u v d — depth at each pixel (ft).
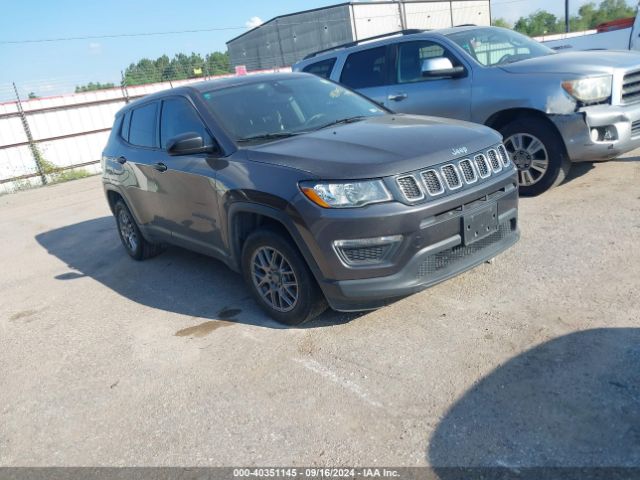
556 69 18.57
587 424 8.36
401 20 123.95
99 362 13.09
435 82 21.50
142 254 20.35
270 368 11.50
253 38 142.00
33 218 35.47
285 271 12.68
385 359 11.08
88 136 62.75
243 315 14.29
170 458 9.22
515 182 13.08
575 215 17.26
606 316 11.23
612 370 9.50
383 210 10.82
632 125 18.16
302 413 9.82
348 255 11.23
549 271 13.70
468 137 12.51
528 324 11.44
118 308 16.38
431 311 12.70
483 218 12.09
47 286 19.85
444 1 131.23
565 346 10.44
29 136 58.54
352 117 15.34
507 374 9.89
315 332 12.69
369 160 11.25
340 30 120.16
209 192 13.94
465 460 8.08
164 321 14.83
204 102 14.99
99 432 10.32
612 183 19.85
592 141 17.75
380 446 8.67
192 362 12.30
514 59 21.06
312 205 11.21
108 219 30.32
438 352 10.99
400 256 11.06
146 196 17.53
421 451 8.41
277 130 14.29
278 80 16.52
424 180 11.20
